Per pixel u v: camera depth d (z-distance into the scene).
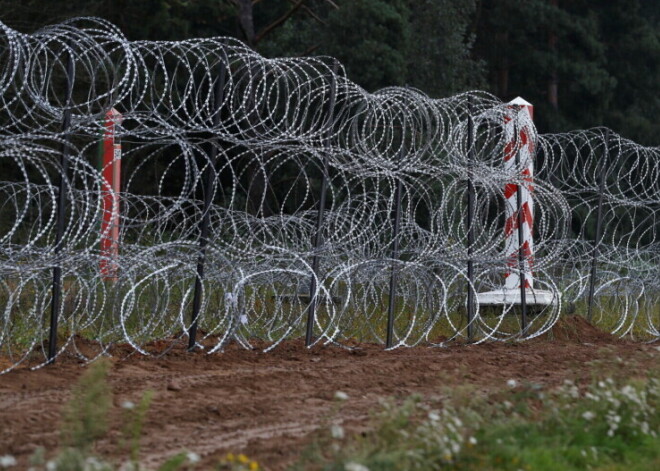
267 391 30.80
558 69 140.25
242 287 37.38
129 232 44.25
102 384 23.66
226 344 39.38
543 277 58.03
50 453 21.86
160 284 41.09
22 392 29.06
